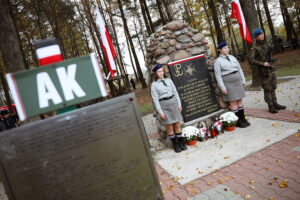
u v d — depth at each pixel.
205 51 5.61
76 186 1.41
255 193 2.87
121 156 1.47
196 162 4.11
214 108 5.49
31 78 1.46
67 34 22.27
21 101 1.45
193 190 3.24
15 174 1.34
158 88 4.60
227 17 21.73
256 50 5.52
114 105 1.47
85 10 14.42
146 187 1.51
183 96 5.18
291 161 3.36
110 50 6.34
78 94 1.54
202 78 5.36
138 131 1.50
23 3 14.43
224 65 4.95
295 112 5.29
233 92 5.02
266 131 4.65
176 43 5.34
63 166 1.40
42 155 1.37
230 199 2.85
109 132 1.46
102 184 1.45
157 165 4.41
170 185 3.52
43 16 17.30
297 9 23.61
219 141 4.79
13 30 5.89
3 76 15.72
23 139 1.35
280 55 20.41
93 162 1.43
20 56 5.95
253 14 8.71
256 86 9.43
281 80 9.57
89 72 1.56
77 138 1.42
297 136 4.08
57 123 1.39
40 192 1.37
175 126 4.83
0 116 8.42
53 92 1.50
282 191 2.79
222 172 3.54
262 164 3.48
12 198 1.34
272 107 5.62
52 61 1.63
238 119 5.29
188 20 23.89
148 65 5.65
